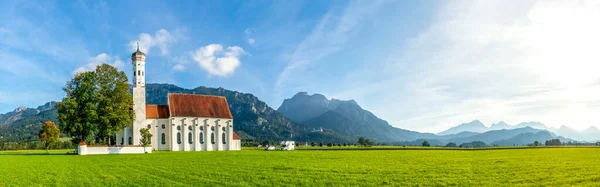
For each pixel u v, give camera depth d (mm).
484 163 53594
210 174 41938
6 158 77875
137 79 130750
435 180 35500
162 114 135625
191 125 137875
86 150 96688
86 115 97750
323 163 56281
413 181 35094
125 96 105812
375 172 42594
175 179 38062
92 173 44719
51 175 42938
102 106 100812
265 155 84000
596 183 32188
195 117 138125
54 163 61906
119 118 103438
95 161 66375
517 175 38281
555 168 44688
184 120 136125
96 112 100312
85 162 63875
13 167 54062
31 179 39344
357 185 33000
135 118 128125
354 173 41844
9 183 36406
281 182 35156
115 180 37906
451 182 34000
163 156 83000
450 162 56375
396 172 42469
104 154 95812
